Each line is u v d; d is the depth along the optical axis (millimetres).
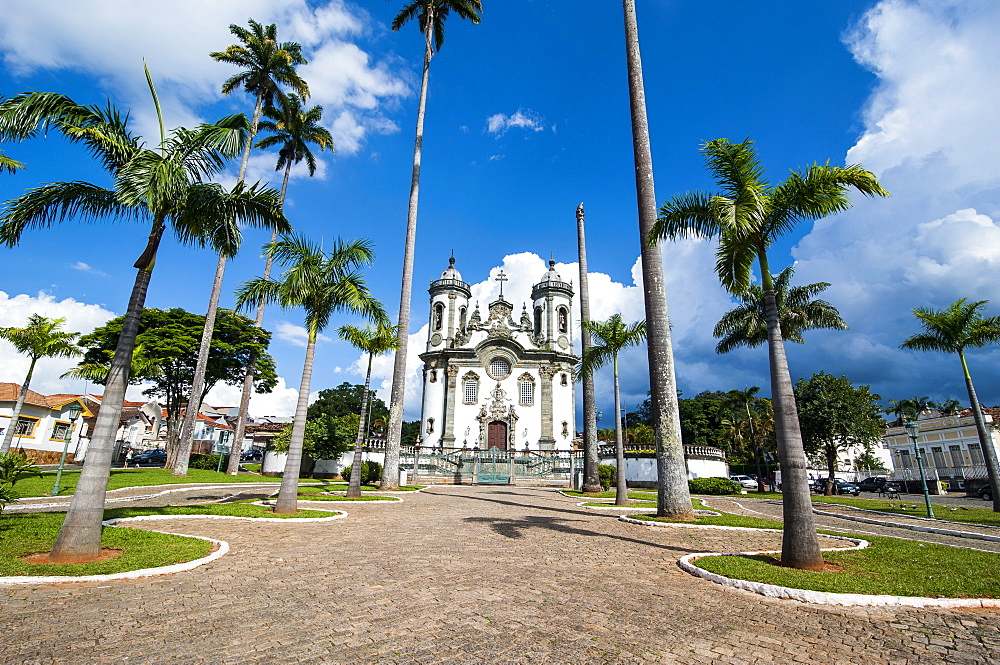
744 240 9898
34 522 11477
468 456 41250
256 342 36281
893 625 5902
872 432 36844
